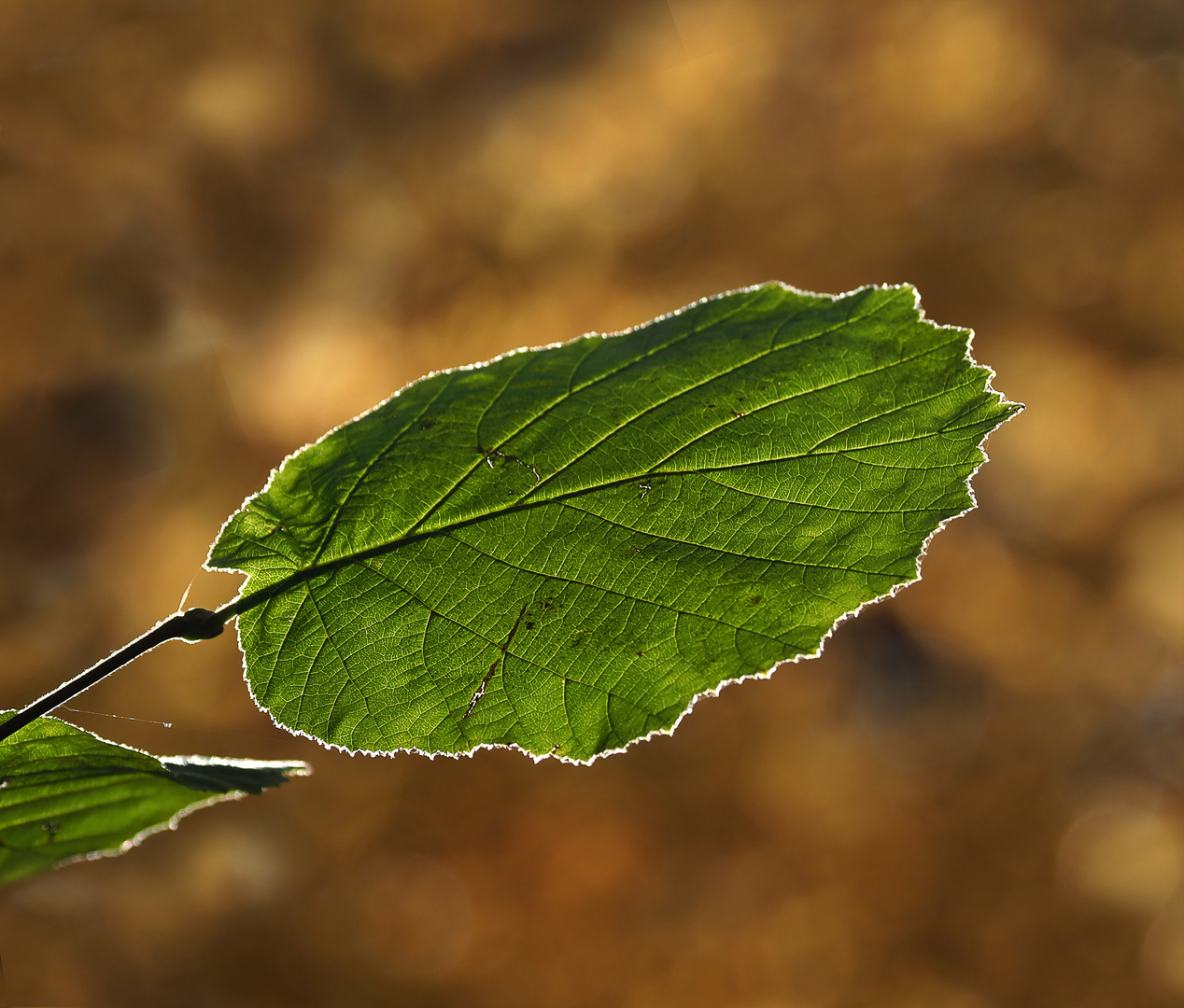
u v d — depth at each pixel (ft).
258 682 1.49
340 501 1.48
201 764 1.49
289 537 1.48
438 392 1.49
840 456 1.49
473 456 1.49
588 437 1.49
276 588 1.48
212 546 1.48
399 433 1.48
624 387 1.49
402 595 1.49
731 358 1.49
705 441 1.49
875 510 1.49
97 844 1.47
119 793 1.48
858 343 1.49
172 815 1.48
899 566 1.49
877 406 1.49
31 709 1.44
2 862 1.46
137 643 1.46
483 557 1.49
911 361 1.49
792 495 1.49
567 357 1.49
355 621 1.49
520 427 1.49
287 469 1.48
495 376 1.49
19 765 1.47
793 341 1.49
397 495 1.49
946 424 1.49
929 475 1.49
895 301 1.49
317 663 1.49
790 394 1.49
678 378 1.49
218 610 1.48
